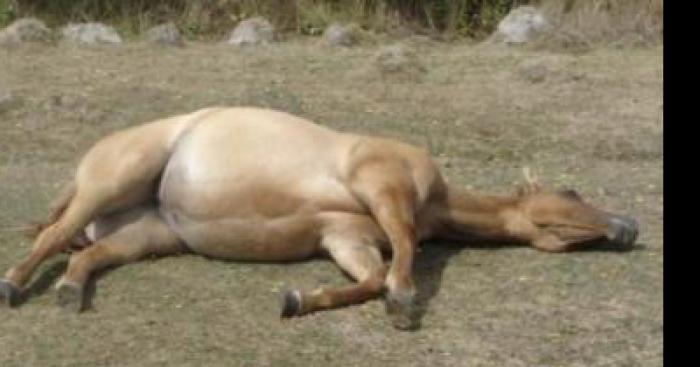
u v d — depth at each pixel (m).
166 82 11.43
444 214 6.41
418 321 5.59
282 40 14.27
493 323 5.59
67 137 9.45
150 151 6.19
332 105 10.54
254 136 6.08
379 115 10.20
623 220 6.37
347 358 5.17
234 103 10.57
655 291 5.96
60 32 13.76
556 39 13.42
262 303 5.80
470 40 14.65
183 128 6.26
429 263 6.39
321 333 5.43
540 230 6.51
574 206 6.44
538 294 5.94
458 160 8.90
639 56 12.92
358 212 6.05
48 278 6.16
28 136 9.44
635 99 10.85
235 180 6.01
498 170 8.61
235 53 13.18
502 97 10.93
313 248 6.23
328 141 6.12
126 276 6.16
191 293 5.94
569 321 5.61
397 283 5.48
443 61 12.61
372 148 6.09
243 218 6.09
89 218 6.11
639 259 6.43
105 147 6.25
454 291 5.99
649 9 14.18
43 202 7.64
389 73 11.77
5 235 6.91
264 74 11.92
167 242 6.39
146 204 6.37
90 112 10.11
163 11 14.82
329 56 12.97
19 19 14.05
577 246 6.49
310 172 6.04
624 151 9.12
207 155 6.07
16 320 5.62
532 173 7.74
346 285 6.00
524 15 13.98
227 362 5.14
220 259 6.38
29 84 11.13
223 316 5.65
